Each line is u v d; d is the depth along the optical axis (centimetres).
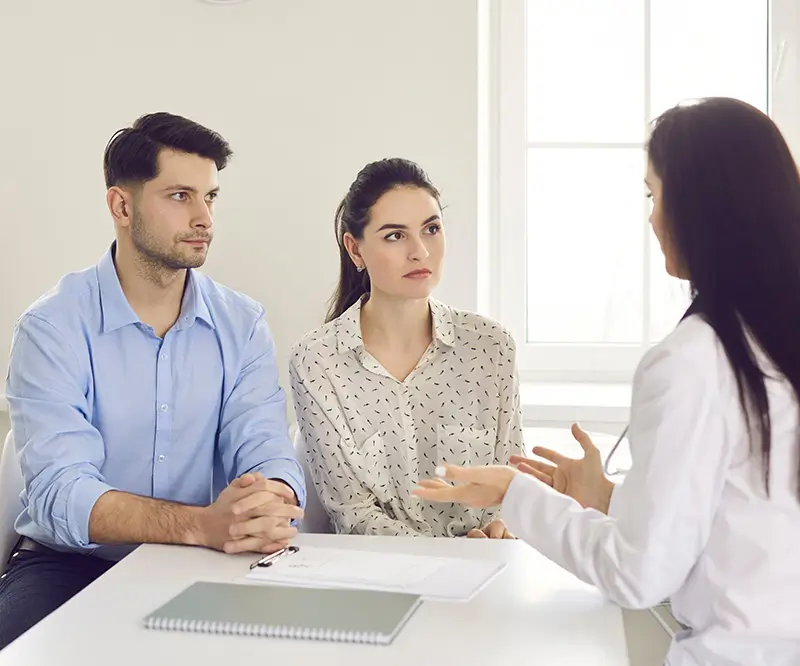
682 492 97
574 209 271
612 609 115
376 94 241
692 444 97
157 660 101
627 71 266
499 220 270
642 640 168
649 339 270
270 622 109
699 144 101
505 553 139
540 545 110
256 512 140
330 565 131
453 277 243
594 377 272
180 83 244
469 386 185
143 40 244
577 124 269
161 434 177
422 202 176
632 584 98
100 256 247
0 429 252
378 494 181
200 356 180
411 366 187
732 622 96
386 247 177
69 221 247
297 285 245
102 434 174
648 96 265
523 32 265
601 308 273
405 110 241
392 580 124
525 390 259
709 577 99
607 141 268
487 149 264
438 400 184
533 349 272
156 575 130
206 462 182
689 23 263
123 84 245
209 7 243
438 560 133
